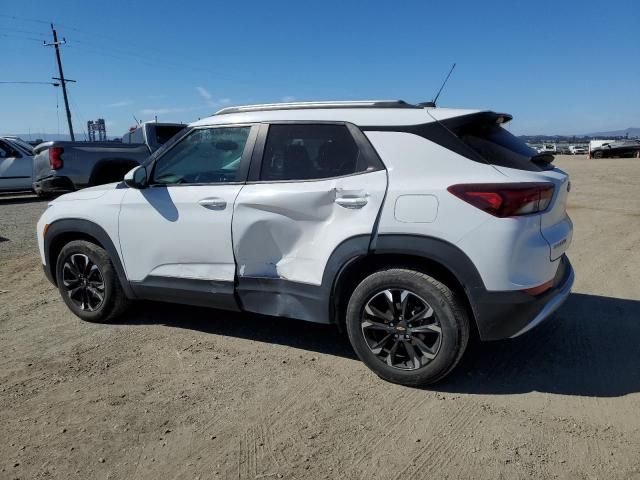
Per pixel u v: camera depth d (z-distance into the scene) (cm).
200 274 403
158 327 459
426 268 337
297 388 347
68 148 1095
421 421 305
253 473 262
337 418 310
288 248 371
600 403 324
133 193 432
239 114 406
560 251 347
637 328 443
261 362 387
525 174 325
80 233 467
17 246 804
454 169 328
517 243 312
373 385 349
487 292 315
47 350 414
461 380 355
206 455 277
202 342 425
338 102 385
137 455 278
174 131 1279
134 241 430
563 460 268
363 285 346
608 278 598
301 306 371
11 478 261
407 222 327
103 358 397
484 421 305
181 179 418
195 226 400
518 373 364
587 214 1087
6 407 328
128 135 1369
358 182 345
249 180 387
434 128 340
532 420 305
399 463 267
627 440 284
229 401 331
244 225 380
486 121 353
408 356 343
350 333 356
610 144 4456
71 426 306
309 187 360
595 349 402
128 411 321
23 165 1384
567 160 4059
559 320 462
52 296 557
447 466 264
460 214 316
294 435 293
